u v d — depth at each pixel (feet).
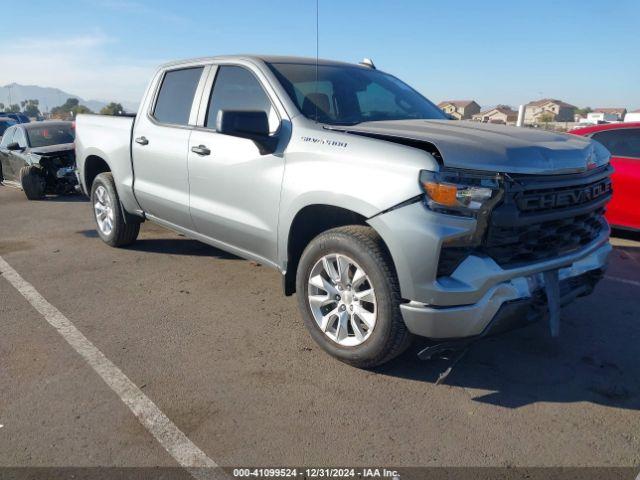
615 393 10.21
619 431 9.04
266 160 11.89
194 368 11.00
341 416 9.40
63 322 13.15
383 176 9.58
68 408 9.54
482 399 9.97
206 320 13.37
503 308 9.35
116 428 9.00
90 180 20.18
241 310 14.01
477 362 11.35
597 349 11.97
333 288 10.89
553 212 9.70
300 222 11.59
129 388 10.21
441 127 11.10
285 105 11.94
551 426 9.17
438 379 10.05
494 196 9.00
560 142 10.75
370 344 10.27
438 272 9.20
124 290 15.39
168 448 8.53
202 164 13.71
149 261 18.15
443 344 9.58
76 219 25.55
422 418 9.37
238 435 8.86
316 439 8.77
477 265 9.15
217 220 13.56
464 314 9.20
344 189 10.08
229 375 10.73
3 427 8.98
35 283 15.94
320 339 11.29
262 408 9.62
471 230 9.01
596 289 15.70
